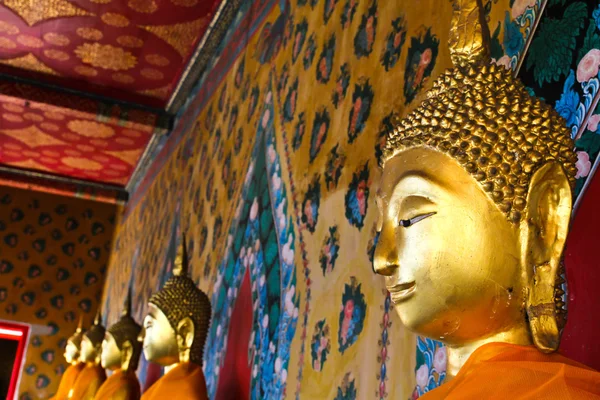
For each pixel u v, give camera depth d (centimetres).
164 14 721
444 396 139
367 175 332
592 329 187
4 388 1159
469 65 164
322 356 340
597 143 197
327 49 426
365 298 309
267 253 454
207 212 651
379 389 282
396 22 341
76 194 1184
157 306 421
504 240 142
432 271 143
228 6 687
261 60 573
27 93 852
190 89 844
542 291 142
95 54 809
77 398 654
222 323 529
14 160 1145
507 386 128
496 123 149
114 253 1212
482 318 142
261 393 415
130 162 1120
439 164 148
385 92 335
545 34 229
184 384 395
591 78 205
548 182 145
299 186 420
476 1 170
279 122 487
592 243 192
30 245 1227
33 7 723
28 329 1191
